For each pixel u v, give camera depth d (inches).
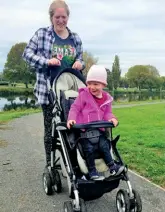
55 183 78.7
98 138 62.9
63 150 65.7
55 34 82.5
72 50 84.0
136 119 261.7
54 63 77.2
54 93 73.9
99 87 65.4
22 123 227.8
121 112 361.4
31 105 552.1
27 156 119.1
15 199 77.7
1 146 136.9
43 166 105.5
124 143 140.6
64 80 76.0
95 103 66.2
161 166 102.7
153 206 74.1
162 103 687.7
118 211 67.5
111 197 78.5
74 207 59.9
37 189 84.1
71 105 67.9
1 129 191.3
